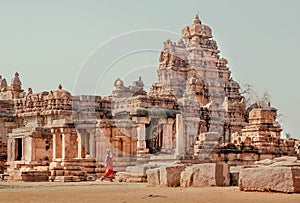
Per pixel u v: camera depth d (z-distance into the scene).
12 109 84.38
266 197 24.25
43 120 79.94
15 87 89.56
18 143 62.44
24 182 49.84
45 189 33.69
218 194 26.23
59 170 54.38
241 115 86.25
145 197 24.73
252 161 56.88
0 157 75.19
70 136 59.31
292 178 26.25
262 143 58.75
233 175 34.59
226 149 56.69
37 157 59.91
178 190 30.00
